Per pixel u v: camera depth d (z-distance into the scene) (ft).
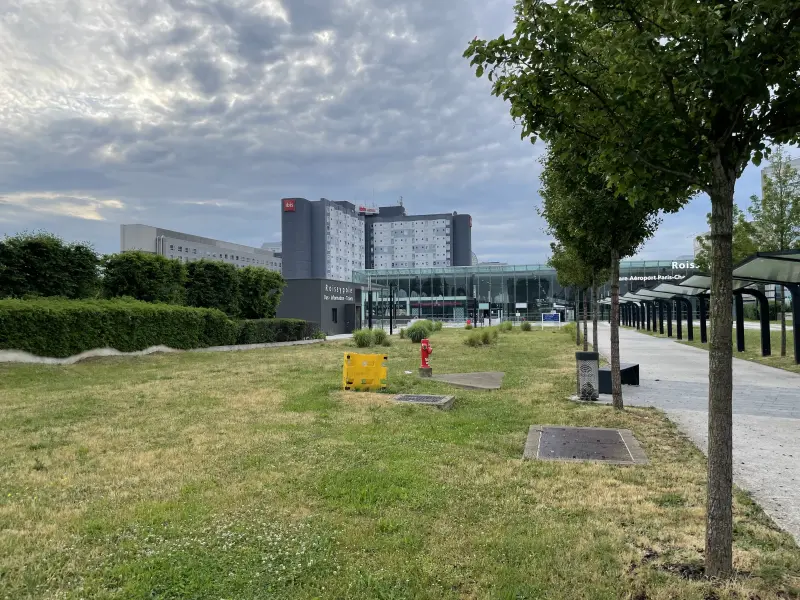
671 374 48.14
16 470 19.30
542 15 11.68
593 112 12.27
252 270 103.60
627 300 143.23
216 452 21.52
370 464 19.57
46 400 34.17
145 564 12.01
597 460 20.24
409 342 93.25
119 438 24.11
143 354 64.44
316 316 131.85
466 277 225.15
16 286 61.82
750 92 9.46
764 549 12.80
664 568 11.85
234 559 12.27
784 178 73.36
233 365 56.70
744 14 9.10
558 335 115.85
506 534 13.58
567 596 10.72
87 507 15.64
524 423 26.96
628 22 11.65
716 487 11.34
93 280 69.77
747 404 32.40
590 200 29.63
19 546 13.01
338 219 455.22
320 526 14.10
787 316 158.10
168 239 343.67
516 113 12.96
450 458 20.38
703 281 72.18
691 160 10.96
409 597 10.72
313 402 32.48
